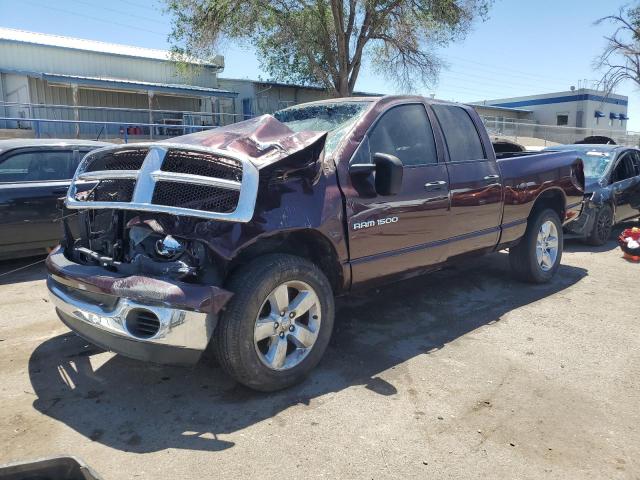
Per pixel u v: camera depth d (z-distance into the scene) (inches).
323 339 147.8
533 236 235.5
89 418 127.5
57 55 905.5
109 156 150.2
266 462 111.6
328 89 989.8
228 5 834.2
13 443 116.8
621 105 2000.5
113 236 142.6
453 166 190.2
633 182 371.6
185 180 127.3
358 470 109.9
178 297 118.9
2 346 169.0
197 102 1047.6
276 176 138.3
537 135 1496.1
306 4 884.0
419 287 240.1
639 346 177.3
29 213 255.8
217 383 145.3
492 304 218.4
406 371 155.5
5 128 835.4
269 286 132.0
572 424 129.1
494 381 150.6
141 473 107.1
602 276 268.1
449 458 114.7
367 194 157.8
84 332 135.8
